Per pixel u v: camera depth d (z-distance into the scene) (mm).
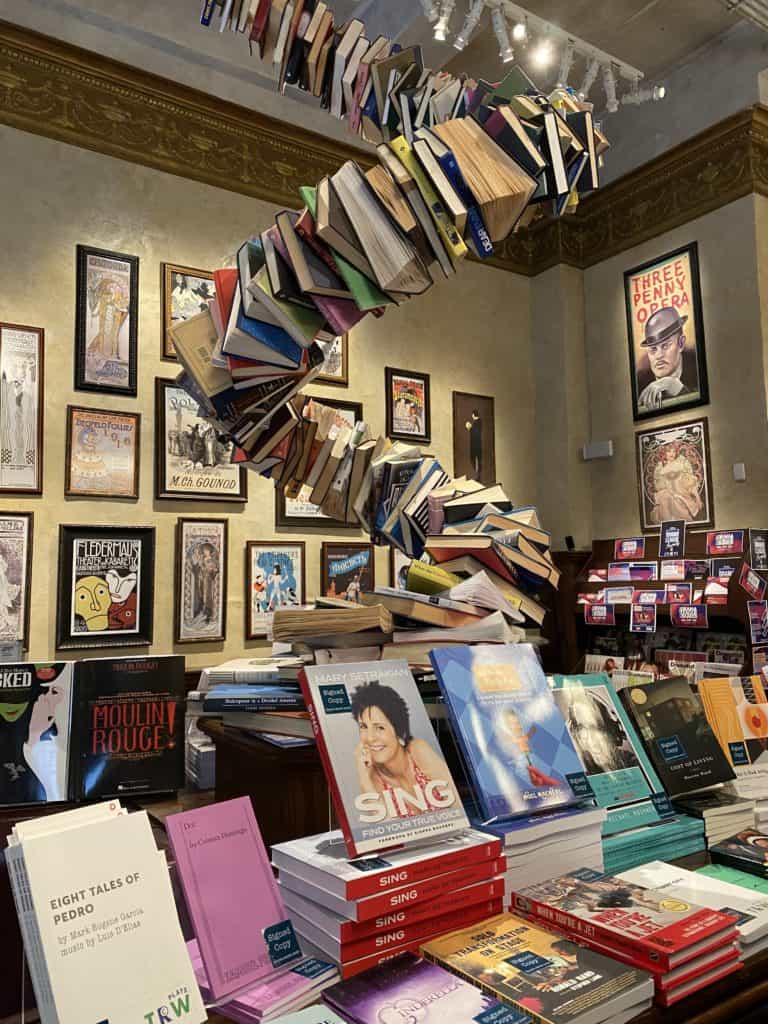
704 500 5672
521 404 6637
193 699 1880
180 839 1166
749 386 5461
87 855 1011
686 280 5895
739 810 1759
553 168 1654
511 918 1274
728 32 5680
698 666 5164
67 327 4531
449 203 1508
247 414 1930
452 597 1837
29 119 4520
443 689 1486
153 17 4855
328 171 5637
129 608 4551
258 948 1136
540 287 6777
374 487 2254
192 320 1886
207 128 5133
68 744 1956
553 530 6500
